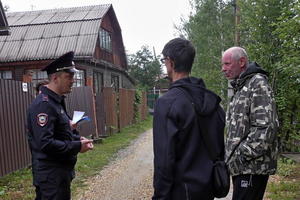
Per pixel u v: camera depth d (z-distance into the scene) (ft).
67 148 9.33
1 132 20.44
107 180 21.48
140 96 70.79
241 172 9.50
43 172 9.37
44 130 9.02
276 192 17.31
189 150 6.77
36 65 55.98
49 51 55.62
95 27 57.67
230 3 57.16
